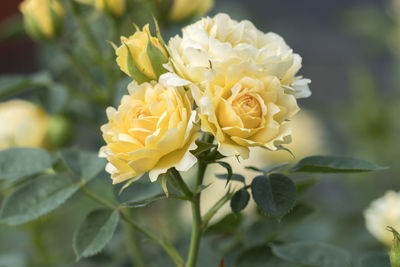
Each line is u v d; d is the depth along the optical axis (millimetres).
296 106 584
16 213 646
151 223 945
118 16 807
